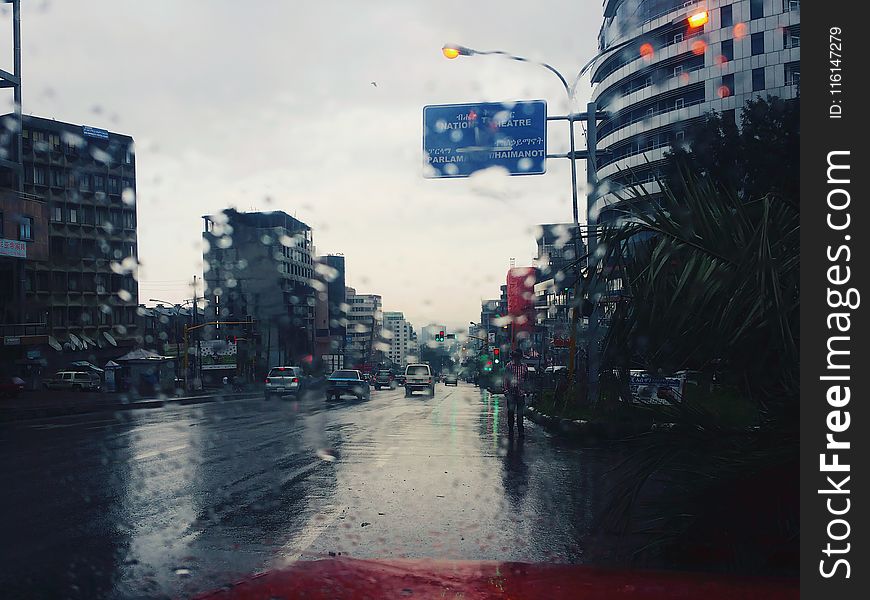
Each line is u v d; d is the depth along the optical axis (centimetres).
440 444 1260
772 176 2147
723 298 420
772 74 5806
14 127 4847
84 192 7550
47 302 7031
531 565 424
